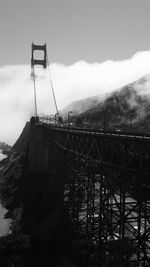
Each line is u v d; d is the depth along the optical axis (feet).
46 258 137.28
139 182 86.43
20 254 136.46
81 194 146.72
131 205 167.12
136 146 87.40
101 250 103.04
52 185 240.12
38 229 180.86
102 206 105.60
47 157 298.15
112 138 98.84
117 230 131.95
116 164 101.40
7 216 233.96
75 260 112.78
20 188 278.05
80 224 143.13
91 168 121.19
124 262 90.68
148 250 114.62
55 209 199.93
